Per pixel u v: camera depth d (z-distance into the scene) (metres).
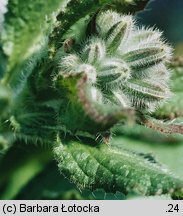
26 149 0.15
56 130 0.13
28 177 0.15
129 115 0.11
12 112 0.14
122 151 0.13
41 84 0.13
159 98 0.13
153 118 0.14
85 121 0.12
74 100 0.12
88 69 0.12
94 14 0.13
